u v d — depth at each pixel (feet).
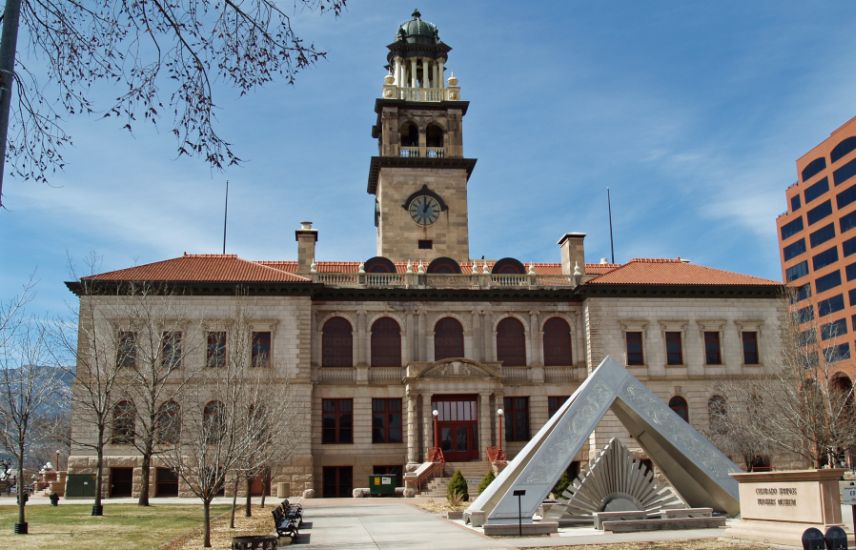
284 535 91.40
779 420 180.65
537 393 213.46
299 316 205.46
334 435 205.98
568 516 99.96
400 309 214.48
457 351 215.10
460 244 243.60
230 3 39.50
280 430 162.20
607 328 214.48
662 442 101.96
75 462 190.70
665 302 217.97
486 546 80.79
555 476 93.40
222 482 105.19
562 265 234.38
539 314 218.79
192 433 151.43
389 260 222.07
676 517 96.58
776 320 220.84
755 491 82.17
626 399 98.99
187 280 199.93
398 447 206.69
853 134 359.66
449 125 250.98
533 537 88.63
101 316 195.21
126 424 185.78
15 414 116.47
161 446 179.93
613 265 247.70
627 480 102.06
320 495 200.44
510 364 216.33
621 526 92.79
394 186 245.04
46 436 159.43
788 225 411.13
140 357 181.27
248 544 77.05
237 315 181.47
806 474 75.36
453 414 205.26
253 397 146.82
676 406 212.02
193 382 187.83
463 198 246.88
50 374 145.69
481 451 200.75
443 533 96.48
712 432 203.92
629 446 204.54
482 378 203.72
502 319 218.59
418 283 216.54
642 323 215.31
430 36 264.11
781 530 76.95
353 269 232.12
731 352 216.95
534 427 211.00
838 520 73.87
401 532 99.60
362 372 208.85
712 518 94.27
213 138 41.96
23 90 39.78
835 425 175.73
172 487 192.75
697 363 215.10
